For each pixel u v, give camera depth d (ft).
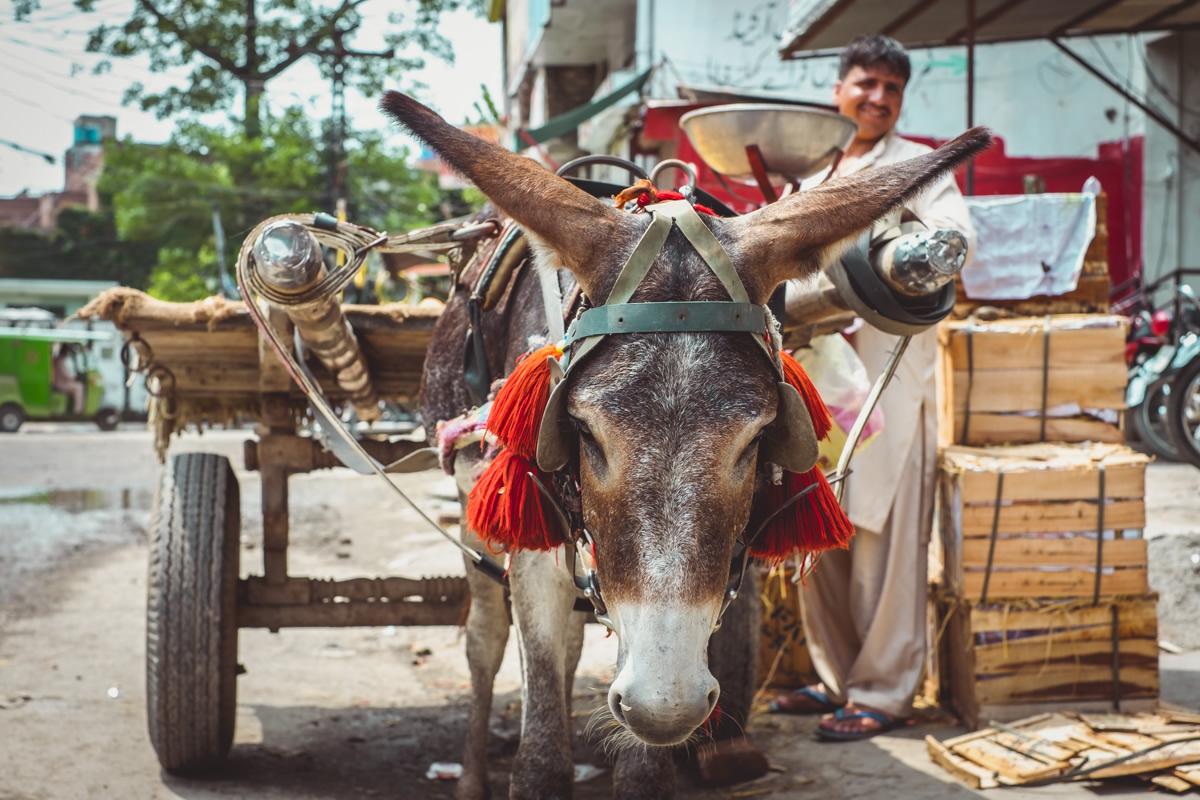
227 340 11.54
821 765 11.80
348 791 11.46
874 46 13.30
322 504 34.27
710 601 5.76
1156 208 39.14
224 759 12.01
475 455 8.87
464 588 12.45
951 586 13.07
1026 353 12.98
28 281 124.77
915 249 7.59
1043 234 13.26
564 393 6.29
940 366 13.52
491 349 9.42
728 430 5.90
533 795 8.23
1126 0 27.78
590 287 6.53
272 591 12.26
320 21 106.11
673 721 5.52
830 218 6.69
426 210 94.68
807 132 10.12
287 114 99.25
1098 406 13.00
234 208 96.43
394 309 11.42
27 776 11.50
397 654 17.43
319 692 15.28
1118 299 38.29
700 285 6.27
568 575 8.39
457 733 13.53
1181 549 19.60
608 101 37.14
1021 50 39.73
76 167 160.25
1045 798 10.55
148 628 11.35
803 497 7.22
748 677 11.51
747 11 39.83
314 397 8.75
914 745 12.25
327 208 94.84
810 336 9.77
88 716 13.70
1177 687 13.78
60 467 48.16
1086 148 39.78
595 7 45.09
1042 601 12.39
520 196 6.61
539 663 8.40
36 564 24.61
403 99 6.72
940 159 6.79
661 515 5.76
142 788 11.30
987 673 12.37
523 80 59.98
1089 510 12.30
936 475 13.35
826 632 13.48
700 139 10.53
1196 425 29.50
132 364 12.46
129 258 142.10
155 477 44.09
